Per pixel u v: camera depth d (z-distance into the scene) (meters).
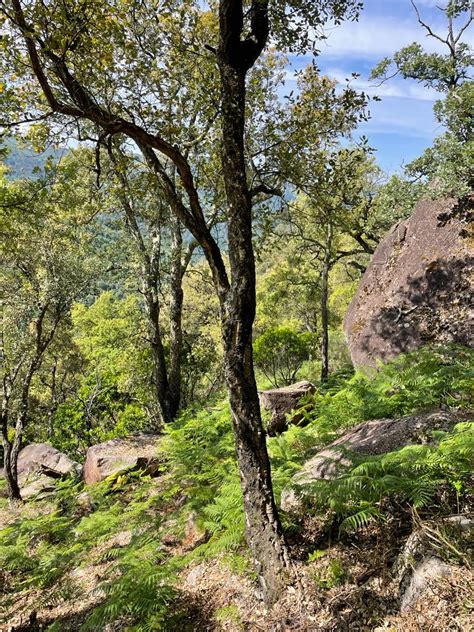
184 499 6.99
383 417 6.55
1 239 8.64
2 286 10.34
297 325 25.72
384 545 3.92
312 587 3.79
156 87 5.20
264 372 16.39
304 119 5.57
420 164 12.44
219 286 4.50
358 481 3.99
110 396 19.09
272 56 10.67
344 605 3.53
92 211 8.66
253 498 4.15
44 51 4.09
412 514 3.65
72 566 6.38
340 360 18.95
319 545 4.31
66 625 5.07
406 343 9.69
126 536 6.84
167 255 13.73
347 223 6.38
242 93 4.30
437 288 9.62
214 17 7.38
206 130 5.32
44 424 20.95
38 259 10.12
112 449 10.48
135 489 8.73
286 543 4.12
